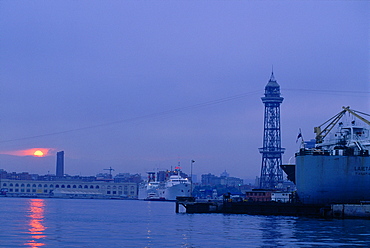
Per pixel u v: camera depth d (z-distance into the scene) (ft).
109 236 401.49
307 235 397.60
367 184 567.59
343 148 592.19
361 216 536.01
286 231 427.74
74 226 504.43
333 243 353.51
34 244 349.82
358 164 568.41
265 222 521.65
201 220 567.59
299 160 590.14
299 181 589.73
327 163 570.46
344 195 569.23
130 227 489.26
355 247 335.47
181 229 458.50
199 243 356.18
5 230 449.48
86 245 346.13
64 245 345.51
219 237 390.83
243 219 570.46
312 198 578.25
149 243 356.79
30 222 557.74
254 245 345.31
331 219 543.39
